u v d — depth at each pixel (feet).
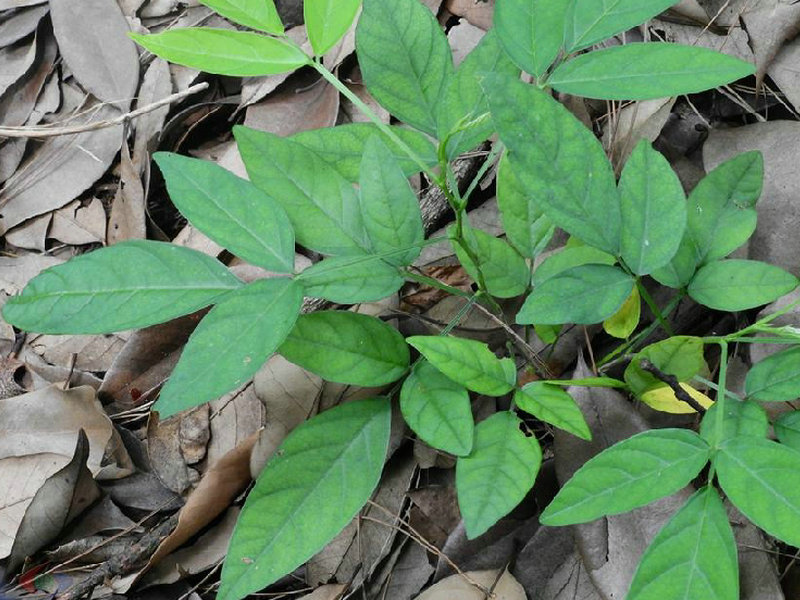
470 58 1.94
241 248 1.81
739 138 2.15
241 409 2.22
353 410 1.91
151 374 2.30
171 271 1.81
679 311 2.14
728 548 1.68
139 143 2.47
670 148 2.22
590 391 2.01
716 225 1.93
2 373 2.35
